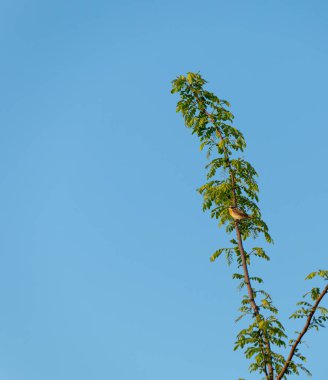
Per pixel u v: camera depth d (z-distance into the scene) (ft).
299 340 42.11
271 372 42.11
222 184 49.47
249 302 45.16
